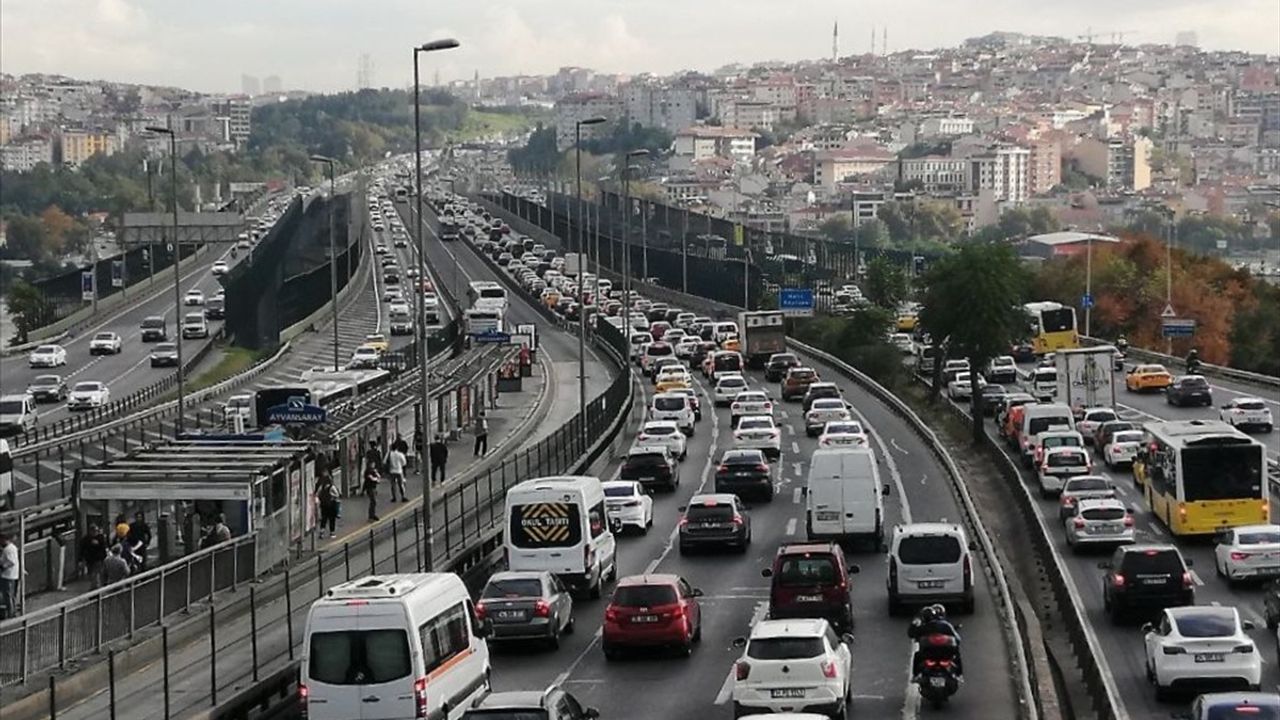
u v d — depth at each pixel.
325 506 78.19
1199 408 136.62
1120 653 57.16
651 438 110.25
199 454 71.50
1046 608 66.19
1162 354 185.12
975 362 122.44
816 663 43.62
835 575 56.06
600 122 137.12
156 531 67.06
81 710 44.56
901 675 51.09
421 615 41.81
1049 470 97.50
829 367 179.38
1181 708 48.66
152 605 53.84
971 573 60.78
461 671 43.72
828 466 76.38
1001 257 123.62
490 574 71.12
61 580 65.12
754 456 93.94
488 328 170.12
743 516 77.12
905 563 60.56
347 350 191.50
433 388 114.69
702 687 49.94
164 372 171.38
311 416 88.25
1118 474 104.56
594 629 59.91
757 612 62.31
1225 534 68.44
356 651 40.78
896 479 101.44
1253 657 48.62
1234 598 64.62
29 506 85.81
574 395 156.12
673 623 53.84
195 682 47.38
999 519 90.38
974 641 56.16
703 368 176.12
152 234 184.38
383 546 74.75
